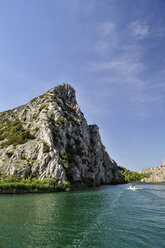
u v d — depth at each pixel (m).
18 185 55.34
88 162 100.25
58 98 118.00
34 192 56.03
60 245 14.78
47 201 37.78
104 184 124.06
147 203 36.41
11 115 117.62
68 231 18.25
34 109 110.50
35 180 61.12
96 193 56.25
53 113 97.94
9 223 20.95
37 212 26.83
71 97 135.25
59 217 23.92
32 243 15.24
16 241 15.62
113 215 25.30
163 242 15.16
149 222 21.52
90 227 19.58
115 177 150.62
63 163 71.75
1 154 76.62
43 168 66.06
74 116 116.12
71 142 93.88
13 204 33.72
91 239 16.05
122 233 17.58
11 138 86.12
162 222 21.52
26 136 83.50
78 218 23.48
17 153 73.31
